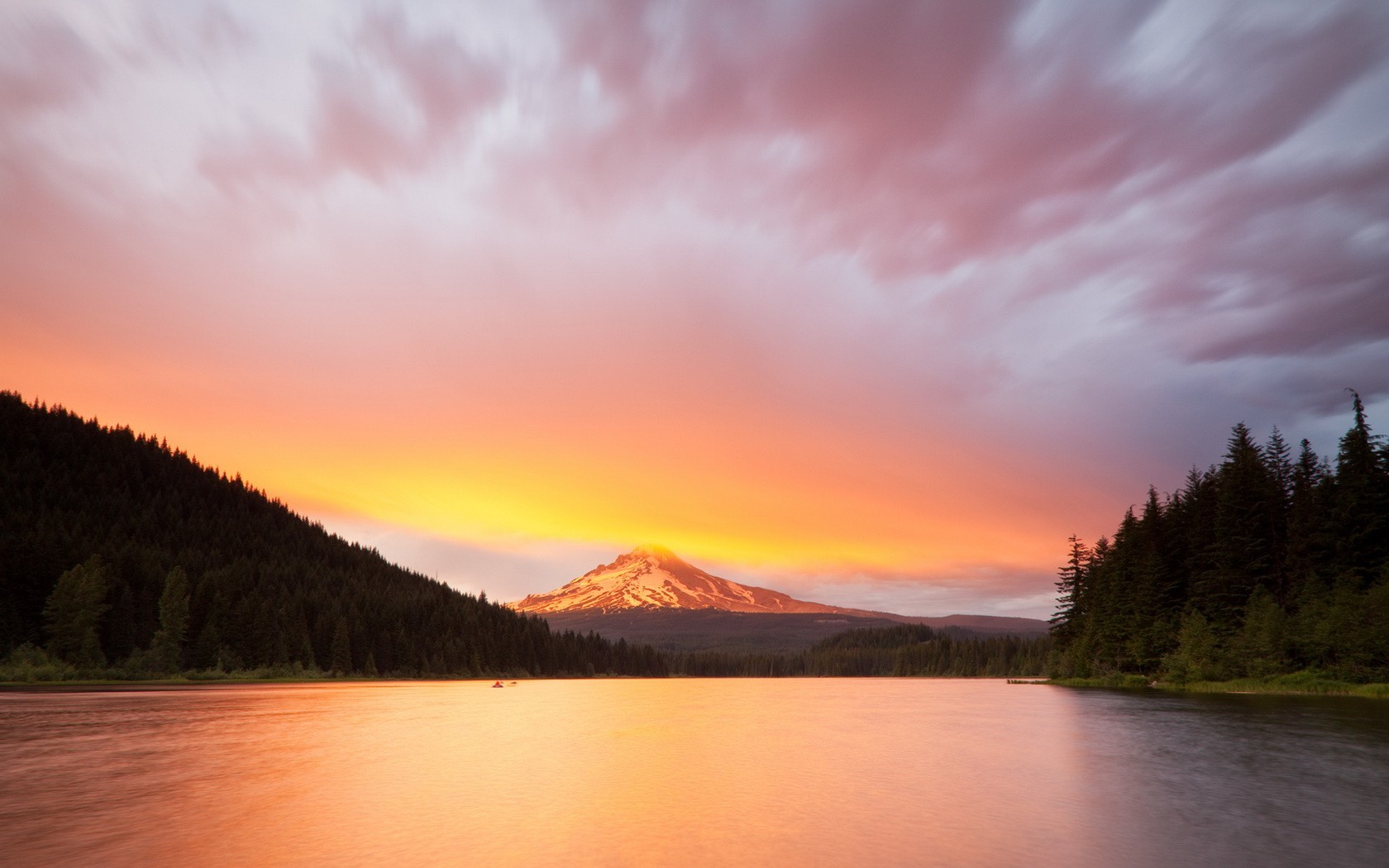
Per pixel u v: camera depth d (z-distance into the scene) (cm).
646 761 4053
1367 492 9100
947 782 3297
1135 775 3419
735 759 4119
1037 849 2136
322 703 8956
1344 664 8112
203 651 15038
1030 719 6400
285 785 3231
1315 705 6706
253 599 16475
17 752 4206
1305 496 9994
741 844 2203
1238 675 9294
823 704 9744
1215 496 11438
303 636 17000
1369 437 9450
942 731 5716
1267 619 8812
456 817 2577
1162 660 10875
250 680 15188
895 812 2647
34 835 2309
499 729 5872
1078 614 14300
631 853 2105
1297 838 2248
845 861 2028
